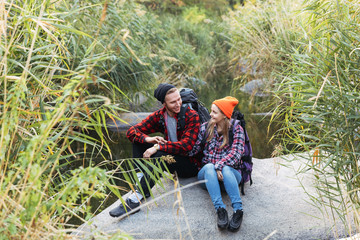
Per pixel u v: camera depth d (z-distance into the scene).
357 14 2.79
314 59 2.79
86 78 1.71
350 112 2.45
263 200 3.01
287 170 3.47
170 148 2.97
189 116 3.09
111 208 3.04
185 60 9.33
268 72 6.39
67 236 1.78
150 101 6.55
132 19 6.27
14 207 1.78
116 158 4.30
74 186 1.74
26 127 2.17
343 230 2.59
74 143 4.77
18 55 2.22
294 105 2.81
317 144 2.62
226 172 2.80
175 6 15.10
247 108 6.45
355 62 2.49
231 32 8.18
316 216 2.75
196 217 2.80
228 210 2.90
